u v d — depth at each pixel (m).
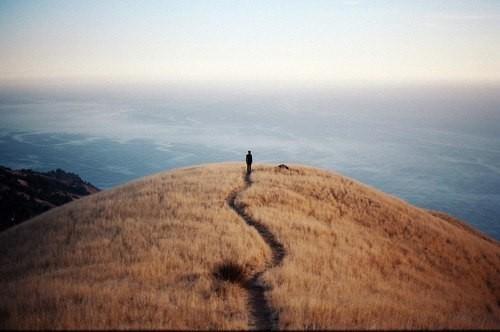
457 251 27.39
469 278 23.59
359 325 10.44
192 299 12.09
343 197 30.95
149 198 26.95
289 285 13.54
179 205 24.89
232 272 14.58
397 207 33.03
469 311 16.47
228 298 12.47
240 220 21.94
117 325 10.13
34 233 22.92
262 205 25.77
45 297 11.91
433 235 28.44
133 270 14.38
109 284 13.07
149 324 10.20
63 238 20.19
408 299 15.25
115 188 35.03
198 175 35.62
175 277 14.07
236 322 10.75
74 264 15.88
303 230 21.42
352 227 24.89
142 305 11.39
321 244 19.75
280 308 11.58
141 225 20.77
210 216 22.22
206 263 15.33
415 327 10.53
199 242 17.64
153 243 17.72
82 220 23.39
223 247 17.06
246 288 13.90
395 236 26.11
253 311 11.93
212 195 27.62
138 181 36.03
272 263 16.75
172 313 11.01
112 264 15.15
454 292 19.70
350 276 16.27
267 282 13.86
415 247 25.31
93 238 19.42
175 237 18.41
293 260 16.50
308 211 26.14
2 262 18.39
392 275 18.86
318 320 10.77
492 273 26.25
